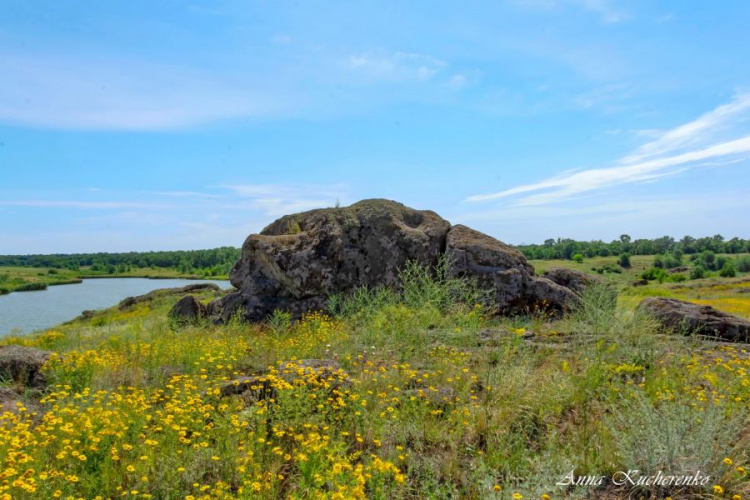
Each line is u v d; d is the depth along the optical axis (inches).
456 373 242.1
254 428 190.2
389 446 177.6
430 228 494.3
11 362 266.4
